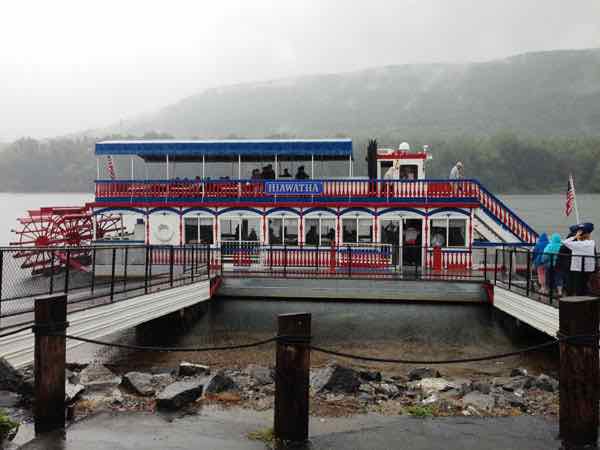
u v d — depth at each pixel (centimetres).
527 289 1734
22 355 1122
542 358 1672
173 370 1417
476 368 1554
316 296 2358
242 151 2783
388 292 2319
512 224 2719
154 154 2827
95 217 2830
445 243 2667
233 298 2392
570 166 19462
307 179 2730
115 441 802
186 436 830
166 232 2777
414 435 862
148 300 1667
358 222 2706
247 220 2756
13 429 812
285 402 812
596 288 1377
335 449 793
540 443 827
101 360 1606
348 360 1617
